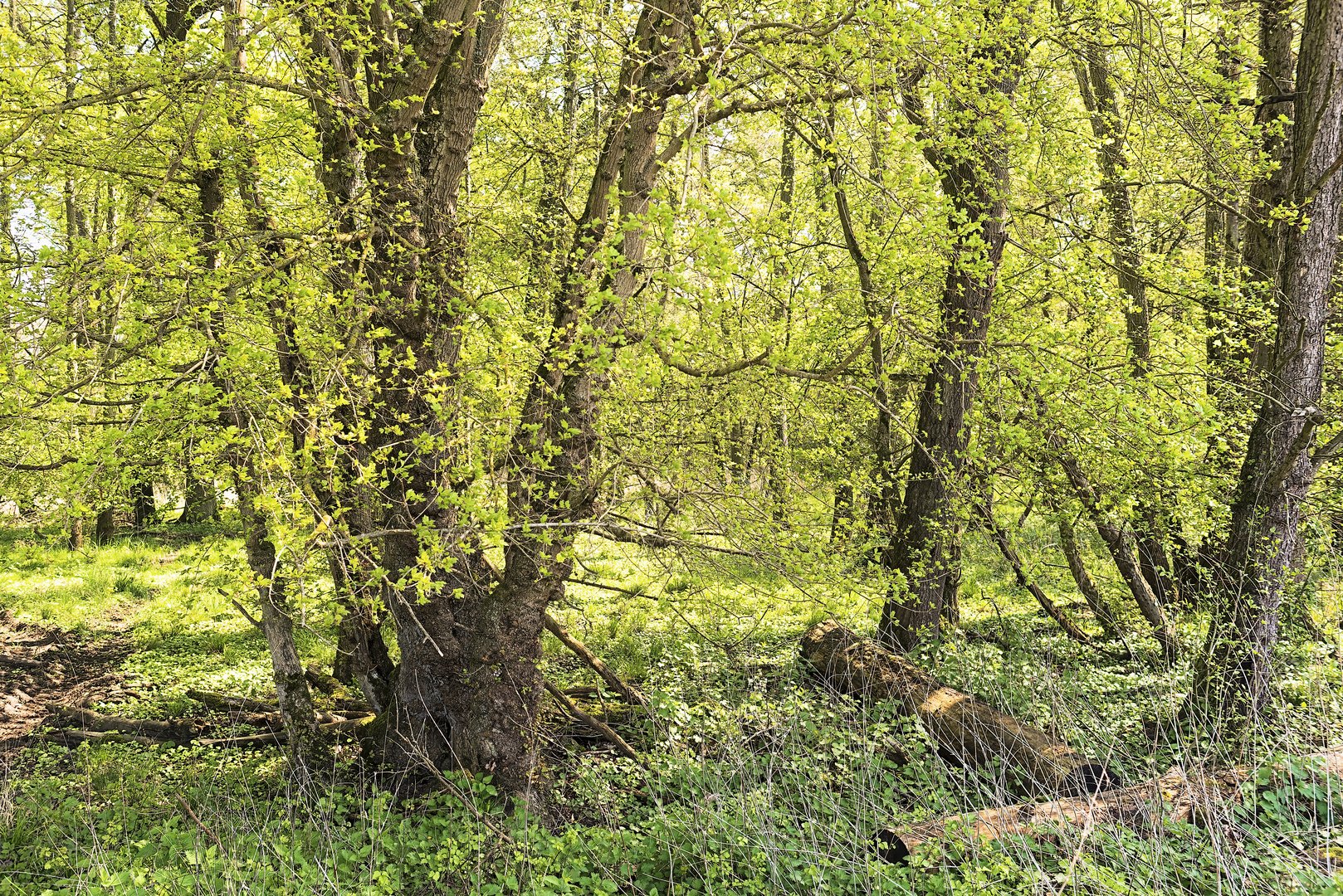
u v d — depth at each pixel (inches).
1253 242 285.1
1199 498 251.3
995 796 185.5
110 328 157.2
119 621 434.0
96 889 164.6
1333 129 223.8
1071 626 336.2
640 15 223.5
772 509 234.7
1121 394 207.5
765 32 208.1
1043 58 287.1
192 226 216.8
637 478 222.5
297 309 187.9
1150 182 259.6
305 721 244.8
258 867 176.6
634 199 214.8
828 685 267.4
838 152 191.2
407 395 212.5
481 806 215.3
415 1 227.1
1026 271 267.7
